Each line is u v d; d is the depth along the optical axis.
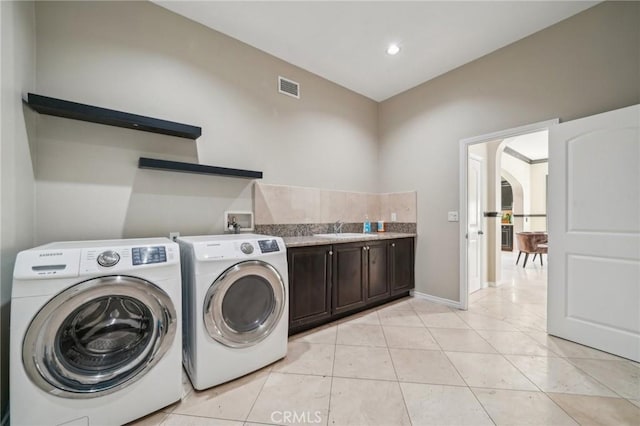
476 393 1.58
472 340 2.26
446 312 2.92
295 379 1.74
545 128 2.41
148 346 1.42
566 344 2.18
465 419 1.39
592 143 2.10
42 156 1.75
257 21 2.36
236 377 1.72
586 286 2.13
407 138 3.58
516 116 2.60
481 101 2.86
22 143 1.54
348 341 2.26
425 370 1.83
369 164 3.81
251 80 2.70
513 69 2.62
